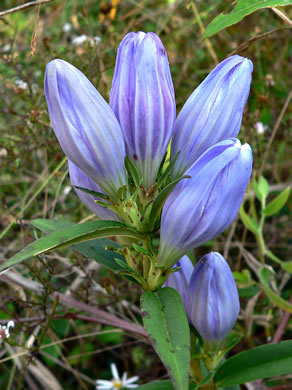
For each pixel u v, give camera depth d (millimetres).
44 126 221
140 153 112
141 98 107
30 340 195
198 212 105
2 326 182
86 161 107
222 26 119
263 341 211
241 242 236
